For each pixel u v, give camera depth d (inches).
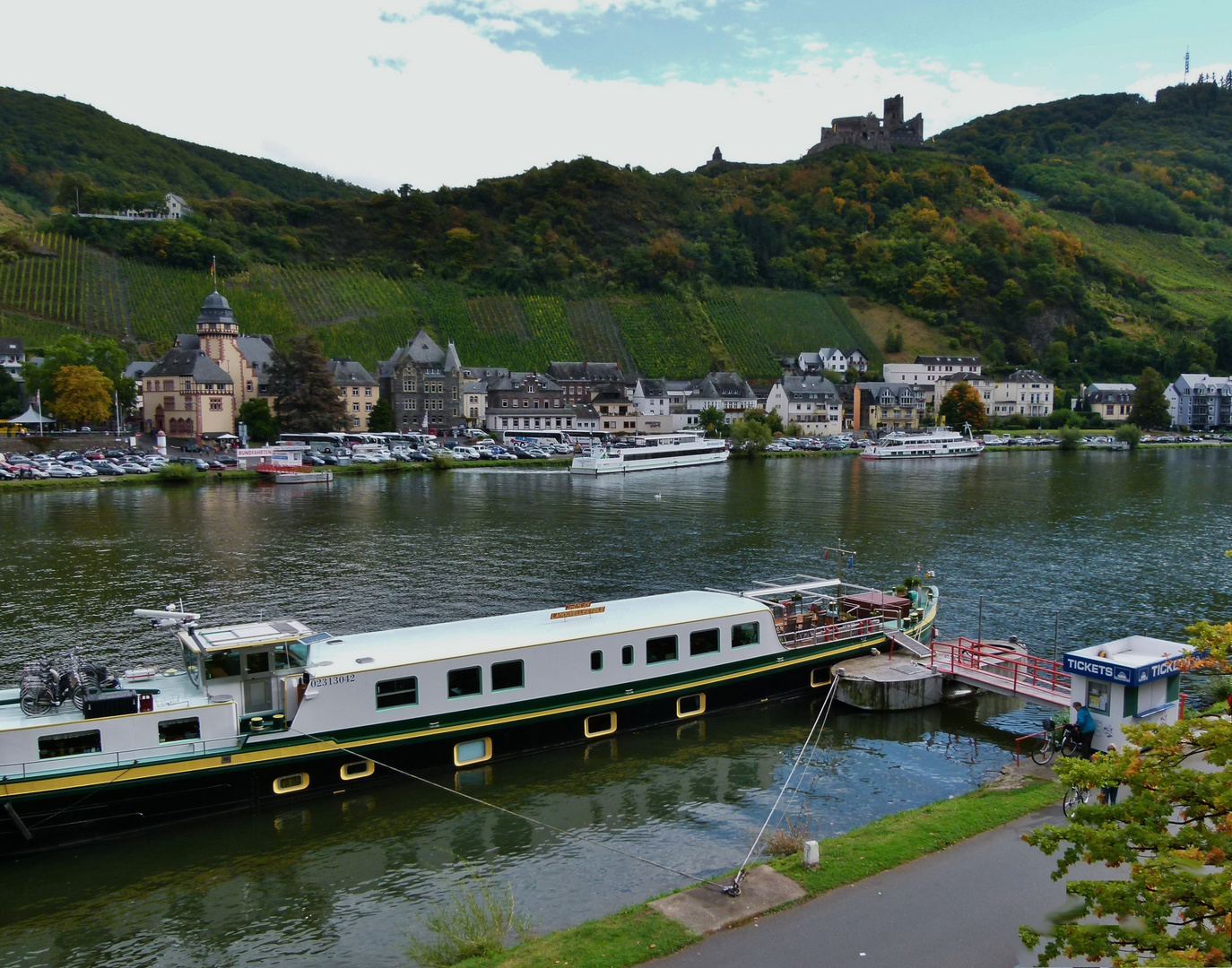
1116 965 510.6
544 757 1366.9
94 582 2568.9
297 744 1187.3
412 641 1362.0
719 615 1519.4
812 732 1466.5
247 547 3132.4
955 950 717.9
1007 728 1497.3
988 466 6815.9
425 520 3804.1
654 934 756.6
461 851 1103.6
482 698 1315.2
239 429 6796.3
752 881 845.2
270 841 1127.0
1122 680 1123.9
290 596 2422.5
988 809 1006.4
